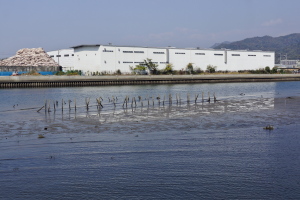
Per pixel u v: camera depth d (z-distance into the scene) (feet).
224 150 77.46
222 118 126.11
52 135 96.27
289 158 70.64
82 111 152.25
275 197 52.13
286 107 161.58
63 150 79.00
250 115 133.90
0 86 323.57
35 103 187.21
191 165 66.80
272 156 72.23
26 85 334.03
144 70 414.82
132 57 409.08
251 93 261.03
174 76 404.98
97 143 85.66
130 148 80.18
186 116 132.46
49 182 58.90
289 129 101.60
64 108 164.25
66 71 409.69
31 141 88.48
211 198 52.06
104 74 389.39
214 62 466.70
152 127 107.76
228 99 209.56
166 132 98.99
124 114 140.36
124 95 236.84
